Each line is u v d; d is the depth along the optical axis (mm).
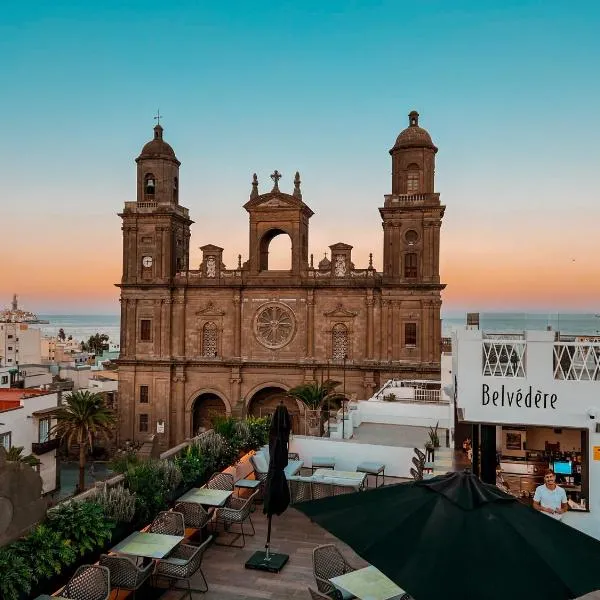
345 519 10062
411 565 8664
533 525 9539
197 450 21141
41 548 13461
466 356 20078
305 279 62688
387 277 60344
